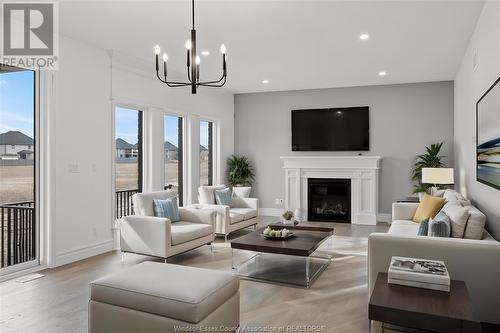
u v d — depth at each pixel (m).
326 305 3.09
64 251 4.31
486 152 3.24
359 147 7.40
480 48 3.73
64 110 4.32
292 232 4.45
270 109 8.10
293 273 3.93
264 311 2.96
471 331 1.68
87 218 4.63
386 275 2.35
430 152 6.58
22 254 4.17
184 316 2.05
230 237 5.86
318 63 5.62
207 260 4.50
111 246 4.98
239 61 5.51
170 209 4.75
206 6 3.53
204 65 5.75
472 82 4.32
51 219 4.15
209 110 7.41
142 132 5.81
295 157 7.52
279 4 3.50
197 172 7.00
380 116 7.27
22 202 4.11
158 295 2.13
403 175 7.13
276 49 4.90
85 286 3.53
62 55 4.31
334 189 7.41
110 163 5.00
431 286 2.06
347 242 5.47
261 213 8.21
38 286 3.53
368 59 5.39
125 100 5.25
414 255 2.59
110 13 3.70
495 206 3.06
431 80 6.82
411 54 5.11
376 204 7.03
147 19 3.85
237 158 8.03
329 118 7.61
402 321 1.80
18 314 2.89
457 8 3.57
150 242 4.16
